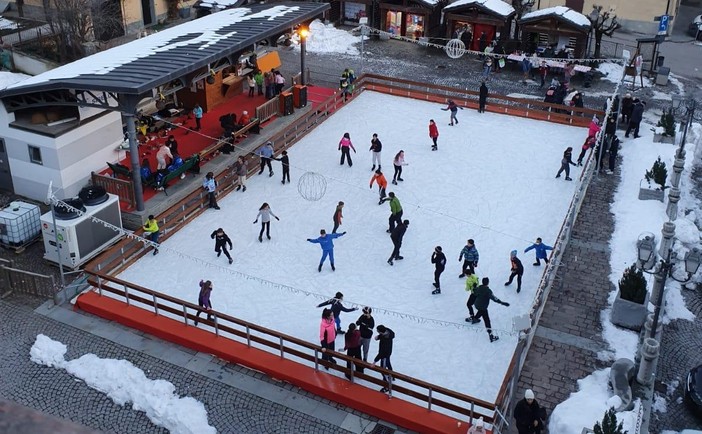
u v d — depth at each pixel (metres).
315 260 23.16
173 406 16.67
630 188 28.17
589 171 28.08
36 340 18.89
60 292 20.91
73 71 24.61
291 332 19.67
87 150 25.78
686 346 19.70
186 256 22.17
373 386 17.47
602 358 18.52
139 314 19.88
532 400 14.60
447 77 40.56
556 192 27.86
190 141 30.45
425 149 31.64
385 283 21.95
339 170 29.47
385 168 29.78
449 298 21.23
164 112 32.69
